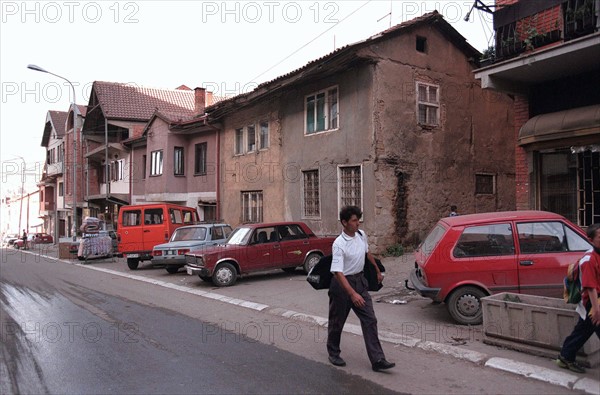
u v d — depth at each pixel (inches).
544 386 182.7
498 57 395.2
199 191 885.8
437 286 270.2
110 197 1131.3
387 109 544.1
